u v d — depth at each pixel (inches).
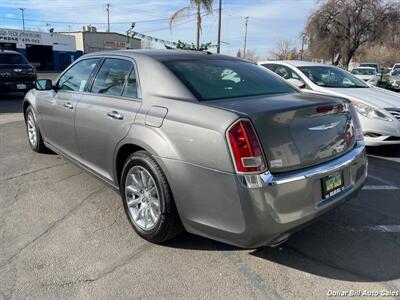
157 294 105.6
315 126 115.0
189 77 131.2
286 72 304.7
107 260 121.0
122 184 139.2
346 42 1325.0
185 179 112.1
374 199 171.6
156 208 126.0
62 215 150.9
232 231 105.7
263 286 109.5
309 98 127.3
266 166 102.4
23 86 526.6
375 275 115.1
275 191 101.8
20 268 116.0
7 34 1625.2
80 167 175.0
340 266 119.5
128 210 138.4
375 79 826.2
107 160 147.6
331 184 117.0
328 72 301.3
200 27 730.8
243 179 100.7
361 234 139.3
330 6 1315.2
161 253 125.3
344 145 127.6
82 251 125.7
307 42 1464.1
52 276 112.4
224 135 103.1
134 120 130.1
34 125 226.8
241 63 157.3
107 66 157.6
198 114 111.5
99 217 149.7
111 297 104.0
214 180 105.7
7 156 227.6
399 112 239.1
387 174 207.3
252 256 124.3
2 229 139.3
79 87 171.5
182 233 137.5
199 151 108.2
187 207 114.1
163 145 117.0
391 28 1273.4
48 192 173.5
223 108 109.2
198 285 109.6
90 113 154.3
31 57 1764.3
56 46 1844.2
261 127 103.5
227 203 104.5
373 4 1266.0
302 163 110.6
